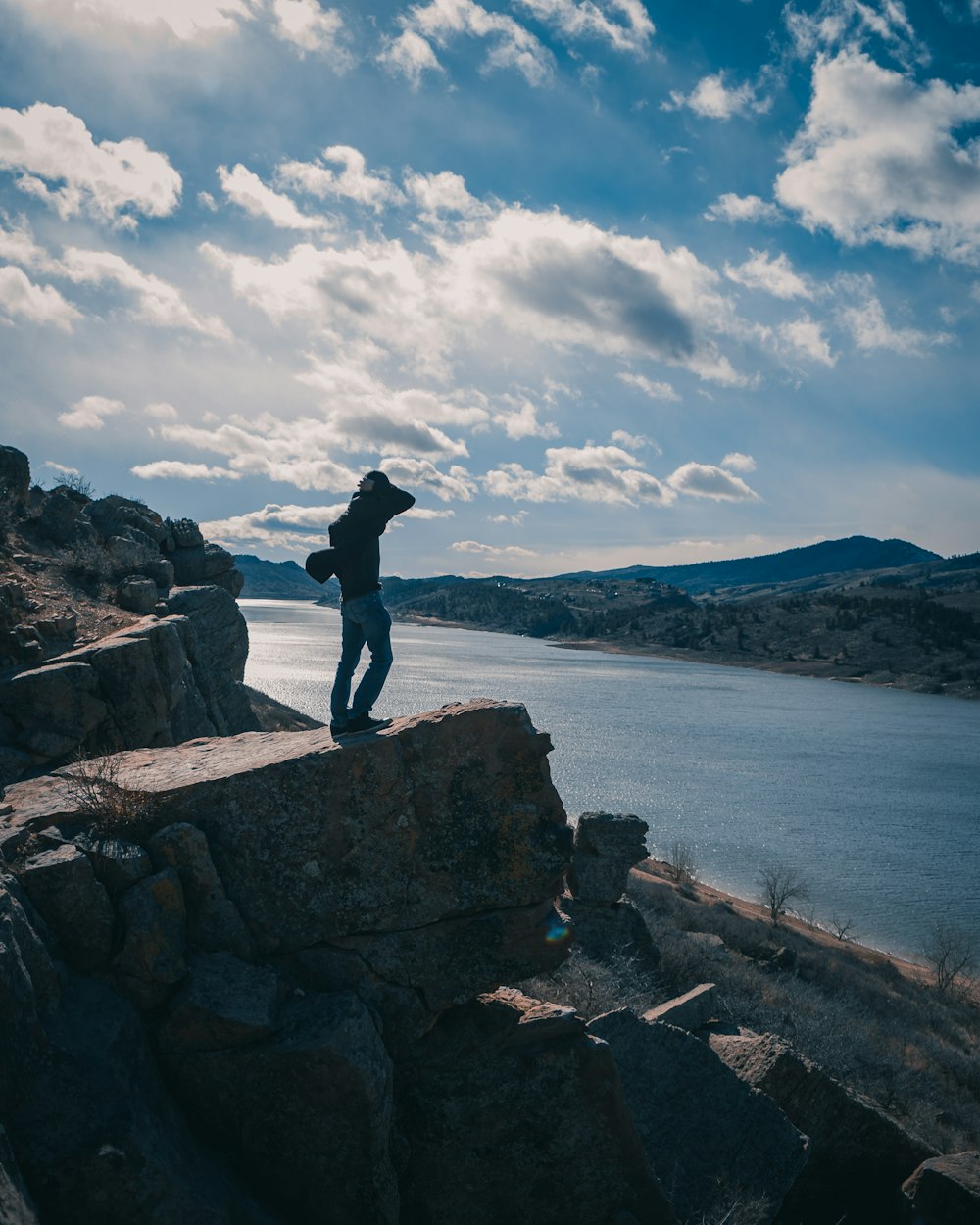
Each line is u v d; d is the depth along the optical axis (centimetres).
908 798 8388
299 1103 459
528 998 596
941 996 3041
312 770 538
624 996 1124
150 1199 378
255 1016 464
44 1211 362
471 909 545
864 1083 1269
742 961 2092
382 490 656
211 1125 465
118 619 1366
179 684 1146
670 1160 680
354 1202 462
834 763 10262
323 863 531
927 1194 741
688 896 3569
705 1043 779
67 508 1669
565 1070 539
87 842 496
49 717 935
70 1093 392
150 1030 463
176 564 1994
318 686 12100
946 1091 1462
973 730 14488
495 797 558
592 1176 534
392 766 545
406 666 18938
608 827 1466
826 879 5406
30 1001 399
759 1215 640
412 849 541
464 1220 521
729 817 7075
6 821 517
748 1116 718
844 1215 796
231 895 520
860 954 3575
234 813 529
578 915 1452
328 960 523
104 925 466
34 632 1067
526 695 14900
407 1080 531
